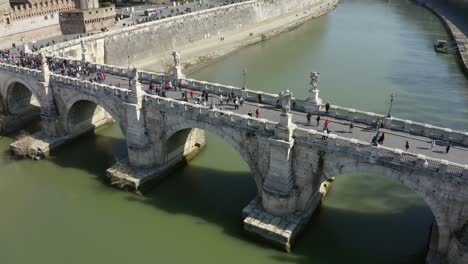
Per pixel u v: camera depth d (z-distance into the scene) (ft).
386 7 586.45
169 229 139.33
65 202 153.69
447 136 125.59
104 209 149.89
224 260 126.21
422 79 285.64
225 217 144.15
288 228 128.77
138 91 154.30
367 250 128.67
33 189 161.48
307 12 523.29
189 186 162.20
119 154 186.39
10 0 287.89
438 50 349.61
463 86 273.75
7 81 202.90
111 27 313.32
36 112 221.46
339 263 124.06
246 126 134.92
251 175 169.17
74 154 187.21
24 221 143.84
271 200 133.28
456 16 496.64
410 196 154.61
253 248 130.11
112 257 127.95
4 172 172.55
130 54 299.38
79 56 258.57
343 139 118.52
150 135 161.48
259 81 282.15
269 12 480.23
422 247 129.49
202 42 366.84
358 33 420.36
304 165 128.47
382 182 162.91
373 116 136.36
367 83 275.80
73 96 179.73
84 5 319.06
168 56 323.16
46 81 183.11
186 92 167.02
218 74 299.58
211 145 192.13
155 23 318.24
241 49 367.86
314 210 141.18
